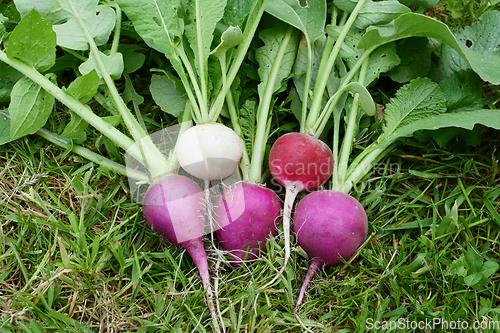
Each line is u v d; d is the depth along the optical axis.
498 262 0.28
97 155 0.28
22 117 0.27
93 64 0.28
